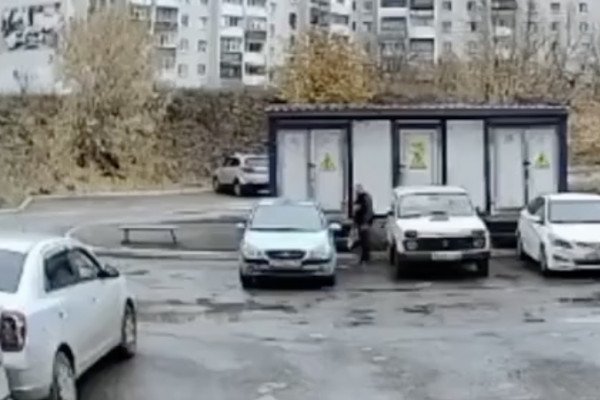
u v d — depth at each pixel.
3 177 48.06
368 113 30.09
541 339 16.33
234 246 29.86
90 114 54.12
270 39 100.75
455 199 26.09
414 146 30.33
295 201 24.92
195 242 30.78
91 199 49.12
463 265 25.94
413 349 15.53
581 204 25.61
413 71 59.34
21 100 54.28
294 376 13.71
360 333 16.98
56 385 11.30
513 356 14.98
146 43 55.62
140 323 18.12
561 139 30.44
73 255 12.99
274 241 22.86
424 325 17.77
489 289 22.45
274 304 20.45
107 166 55.03
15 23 68.06
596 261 24.17
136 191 53.28
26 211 42.75
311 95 51.91
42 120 53.84
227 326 17.80
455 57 63.06
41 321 11.07
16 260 11.68
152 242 30.89
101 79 54.19
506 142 30.42
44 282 11.68
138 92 54.88
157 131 57.03
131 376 13.69
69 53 54.06
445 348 15.60
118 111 54.69
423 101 54.94
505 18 68.44
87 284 12.98
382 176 30.30
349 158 30.20
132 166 55.69
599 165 52.31
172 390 12.91
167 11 90.31
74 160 54.00
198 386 13.14
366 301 20.78
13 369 10.69
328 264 22.84
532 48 59.78
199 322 18.23
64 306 11.80
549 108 30.36
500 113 30.25
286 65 54.25
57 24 63.69
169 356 15.05
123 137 55.00
